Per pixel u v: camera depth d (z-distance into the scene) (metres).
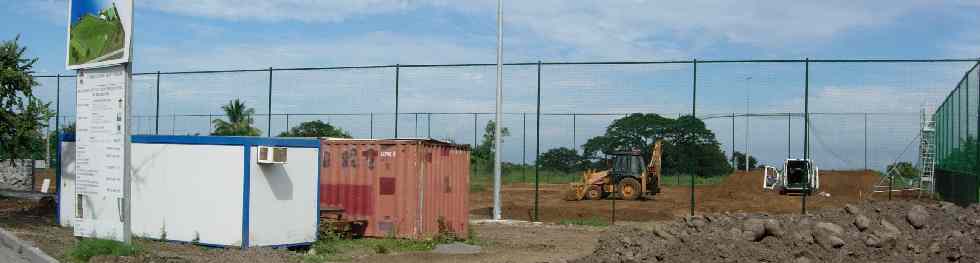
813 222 12.51
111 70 12.62
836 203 31.27
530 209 26.28
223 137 13.55
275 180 13.79
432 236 16.16
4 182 32.22
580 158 45.66
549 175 46.50
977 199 22.34
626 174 33.84
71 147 16.72
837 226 12.12
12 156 18.61
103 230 12.95
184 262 11.69
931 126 32.91
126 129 12.36
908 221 12.51
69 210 16.70
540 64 22.41
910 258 11.43
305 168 14.33
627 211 25.83
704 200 34.25
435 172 16.56
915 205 13.15
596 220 23.08
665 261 11.80
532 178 48.09
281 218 13.88
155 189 14.11
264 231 13.59
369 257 13.93
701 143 43.47
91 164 13.12
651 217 24.72
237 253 12.54
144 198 14.21
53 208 19.73
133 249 12.06
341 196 16.28
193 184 13.75
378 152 16.08
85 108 13.18
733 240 11.92
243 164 13.37
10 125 17.83
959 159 27.00
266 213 13.62
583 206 29.31
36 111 18.33
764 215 13.42
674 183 49.22
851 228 12.27
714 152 44.50
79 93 13.29
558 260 13.08
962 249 11.29
